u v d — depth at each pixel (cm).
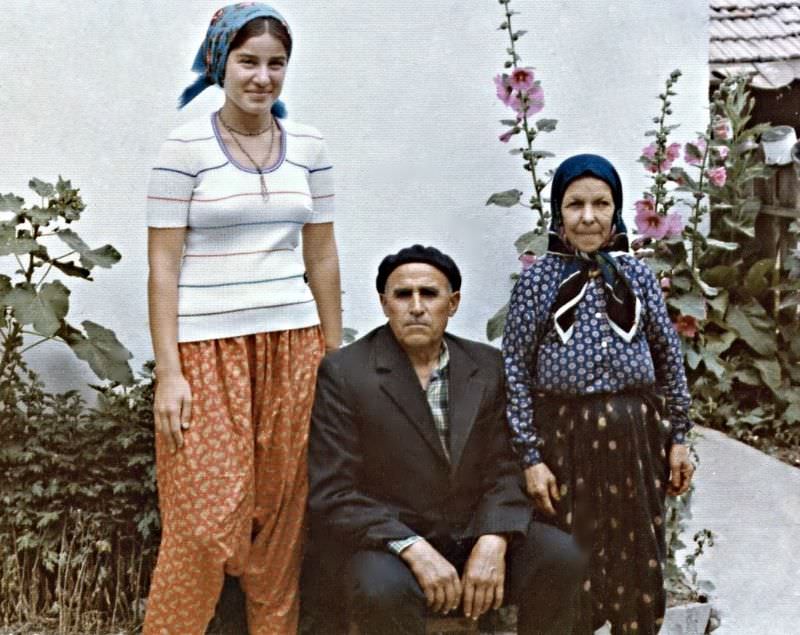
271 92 345
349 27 478
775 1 727
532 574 324
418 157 489
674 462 339
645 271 336
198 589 347
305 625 370
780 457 543
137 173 459
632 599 339
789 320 582
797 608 408
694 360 470
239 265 348
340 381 336
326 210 373
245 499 346
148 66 455
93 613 396
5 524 404
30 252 416
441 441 335
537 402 339
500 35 493
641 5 509
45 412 442
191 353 347
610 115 512
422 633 315
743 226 574
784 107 656
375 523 323
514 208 498
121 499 406
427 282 330
